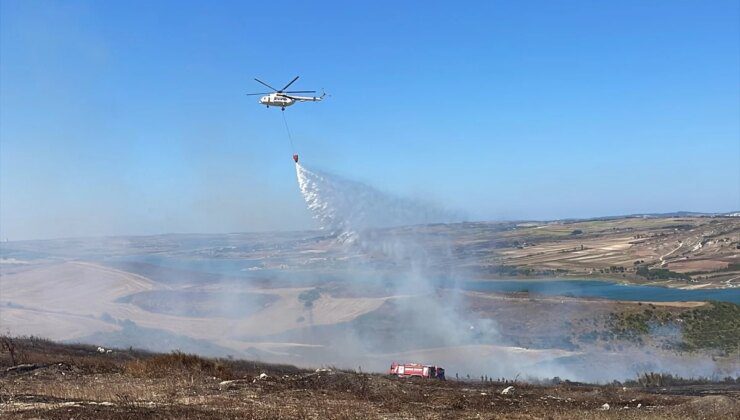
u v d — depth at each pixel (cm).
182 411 1689
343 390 2472
